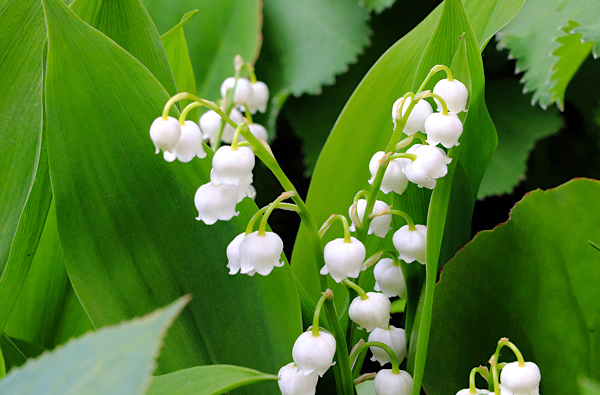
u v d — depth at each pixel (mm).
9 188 498
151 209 489
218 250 491
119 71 478
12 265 493
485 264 502
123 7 500
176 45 542
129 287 487
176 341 487
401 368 514
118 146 485
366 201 488
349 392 487
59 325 544
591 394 480
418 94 469
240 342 492
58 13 472
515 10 503
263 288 490
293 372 472
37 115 500
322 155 531
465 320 504
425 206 498
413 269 495
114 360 366
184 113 467
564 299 500
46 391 384
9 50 500
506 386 468
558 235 499
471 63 486
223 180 463
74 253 484
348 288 497
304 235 537
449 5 483
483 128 500
